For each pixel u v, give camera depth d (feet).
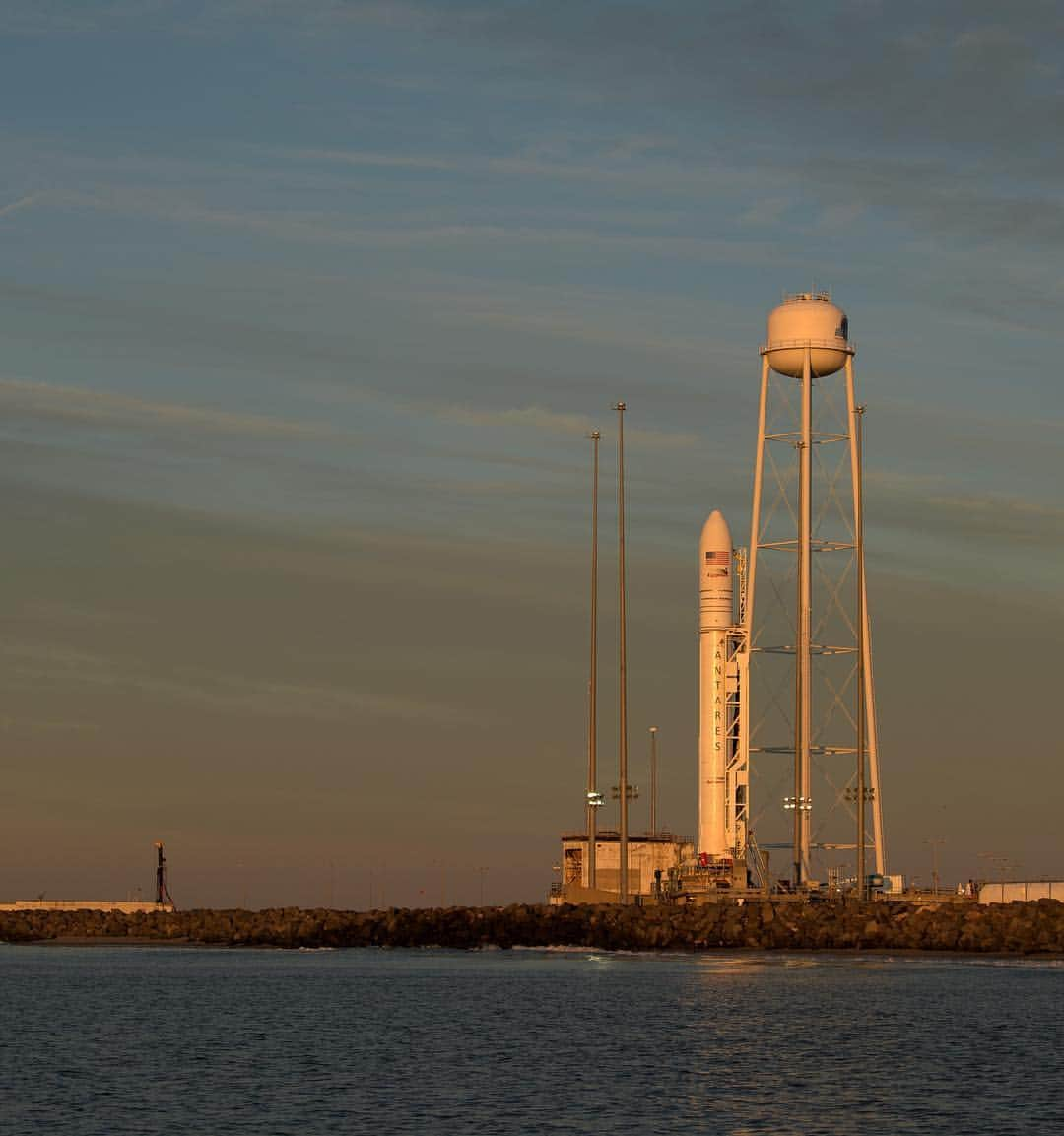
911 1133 323.57
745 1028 476.13
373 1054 431.84
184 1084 384.68
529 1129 327.67
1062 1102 354.74
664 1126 330.13
